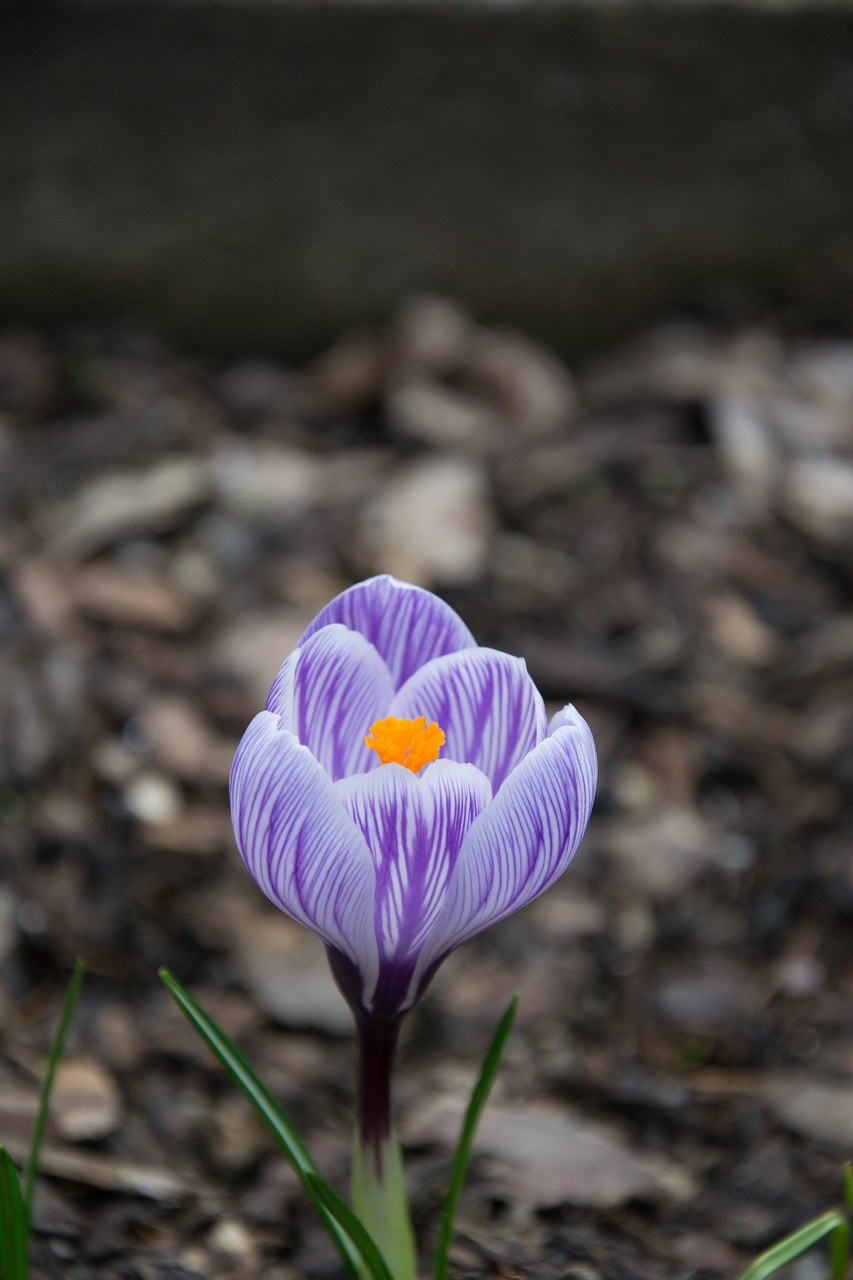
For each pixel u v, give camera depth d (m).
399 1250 0.46
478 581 0.84
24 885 0.65
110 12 0.95
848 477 0.94
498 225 1.04
